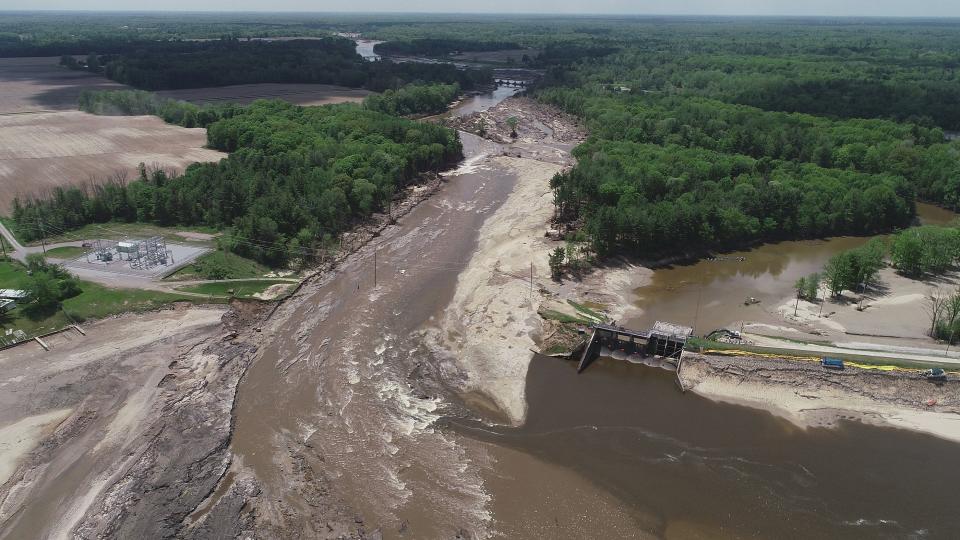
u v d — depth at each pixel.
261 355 123.94
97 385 111.94
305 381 116.44
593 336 127.50
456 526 86.69
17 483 91.25
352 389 114.62
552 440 103.75
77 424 103.06
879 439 104.38
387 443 101.75
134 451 97.62
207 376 115.94
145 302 135.75
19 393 108.94
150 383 113.25
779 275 166.25
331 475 94.81
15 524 84.88
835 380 114.69
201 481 92.44
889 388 113.06
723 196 192.00
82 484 91.31
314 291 149.12
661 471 97.31
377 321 137.62
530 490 93.25
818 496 92.56
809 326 137.25
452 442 102.56
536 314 139.50
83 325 128.12
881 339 130.75
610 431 106.12
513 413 110.19
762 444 103.44
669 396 115.69
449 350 127.88
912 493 93.31
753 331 134.88
